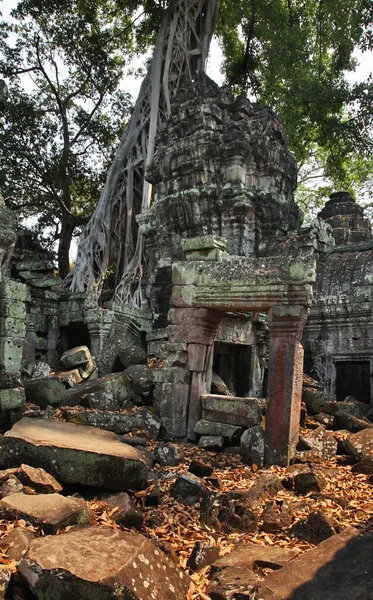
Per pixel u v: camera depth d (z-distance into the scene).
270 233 17.84
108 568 3.11
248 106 18.88
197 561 3.91
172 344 8.70
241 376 10.52
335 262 15.82
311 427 8.75
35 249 21.77
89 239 23.62
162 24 24.92
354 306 14.50
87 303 16.81
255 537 4.58
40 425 5.93
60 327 18.55
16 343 8.29
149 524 4.67
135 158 24.72
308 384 12.98
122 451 5.38
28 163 26.48
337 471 6.59
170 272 18.20
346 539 3.95
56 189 28.16
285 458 6.87
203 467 6.27
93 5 27.70
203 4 25.20
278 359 7.23
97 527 3.73
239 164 17.88
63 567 3.06
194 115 18.31
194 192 17.73
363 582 3.37
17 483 4.53
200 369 8.52
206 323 8.54
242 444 7.46
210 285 8.29
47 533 3.78
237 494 5.36
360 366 14.46
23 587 3.21
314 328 15.17
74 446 5.12
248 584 3.38
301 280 7.29
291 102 23.92
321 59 25.34
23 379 10.09
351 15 21.81
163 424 8.53
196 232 18.05
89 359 11.27
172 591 3.31
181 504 5.22
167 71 23.75
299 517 4.93
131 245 23.41
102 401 8.88
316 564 3.62
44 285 17.86
